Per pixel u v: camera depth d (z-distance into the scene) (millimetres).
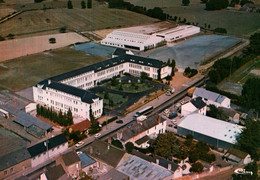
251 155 136750
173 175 114562
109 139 136625
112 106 184500
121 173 111375
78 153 131500
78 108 169250
